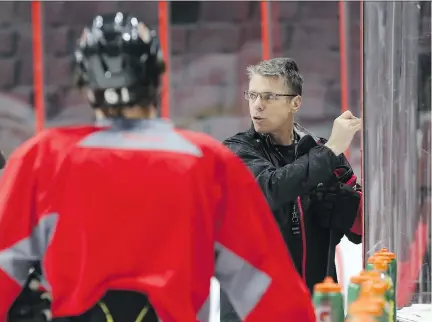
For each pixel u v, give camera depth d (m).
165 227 5.12
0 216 5.18
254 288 5.40
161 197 5.13
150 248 5.11
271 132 8.57
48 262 5.17
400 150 8.53
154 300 5.09
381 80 8.48
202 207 5.22
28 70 26.16
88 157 5.16
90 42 5.31
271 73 8.41
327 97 26.44
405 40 8.48
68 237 5.12
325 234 8.52
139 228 5.10
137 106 5.32
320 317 6.15
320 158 7.85
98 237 5.09
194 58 26.28
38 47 26.08
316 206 8.38
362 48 8.52
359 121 8.20
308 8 26.11
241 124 26.59
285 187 7.79
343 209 8.37
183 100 26.39
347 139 8.16
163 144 5.24
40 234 5.23
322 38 26.25
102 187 5.12
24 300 5.35
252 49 26.31
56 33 26.11
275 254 5.42
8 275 5.16
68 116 26.39
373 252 8.48
